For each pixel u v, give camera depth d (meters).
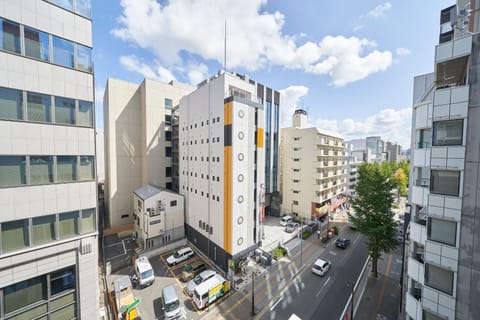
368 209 21.77
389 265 24.38
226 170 21.97
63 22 10.47
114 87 33.97
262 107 24.72
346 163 60.06
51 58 10.11
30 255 9.41
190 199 29.30
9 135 8.98
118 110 34.31
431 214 9.51
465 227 8.43
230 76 22.81
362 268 23.58
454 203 8.76
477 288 8.08
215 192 23.72
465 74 9.86
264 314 16.52
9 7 8.95
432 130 9.57
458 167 8.64
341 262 24.97
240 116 22.02
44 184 9.88
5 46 8.88
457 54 8.88
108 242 29.77
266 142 38.88
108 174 35.09
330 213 43.53
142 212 27.70
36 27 9.65
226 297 18.38
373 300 18.22
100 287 19.75
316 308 17.20
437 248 9.23
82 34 11.13
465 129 8.48
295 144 41.50
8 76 8.94
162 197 28.30
